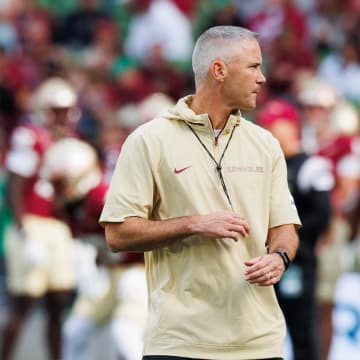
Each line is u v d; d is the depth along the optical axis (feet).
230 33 57.41
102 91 145.89
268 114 88.84
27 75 152.15
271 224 58.18
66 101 100.17
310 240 88.43
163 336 56.65
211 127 57.36
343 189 108.58
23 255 104.37
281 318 57.82
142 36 165.17
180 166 56.95
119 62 158.40
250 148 57.93
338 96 142.92
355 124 113.91
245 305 56.44
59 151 92.99
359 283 98.17
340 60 156.87
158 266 57.57
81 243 97.04
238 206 57.11
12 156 104.22
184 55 164.66
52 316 105.60
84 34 166.71
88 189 91.30
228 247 56.49
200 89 58.13
